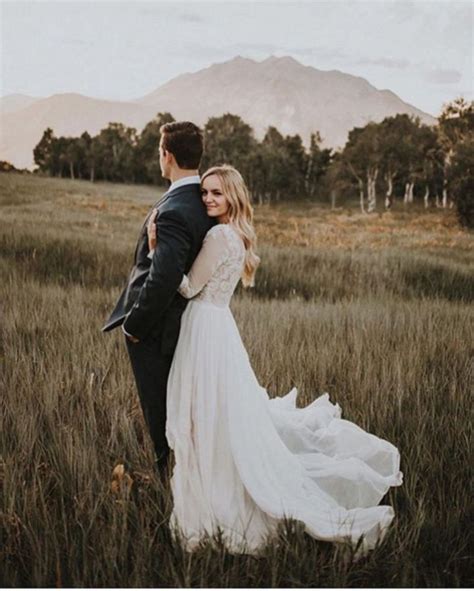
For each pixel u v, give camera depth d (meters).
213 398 2.59
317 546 2.54
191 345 2.62
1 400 3.50
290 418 3.47
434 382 4.06
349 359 4.45
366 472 2.88
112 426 3.17
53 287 6.80
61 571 2.33
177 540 2.46
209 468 2.58
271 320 5.43
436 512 2.76
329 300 7.21
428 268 8.84
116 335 4.76
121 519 2.51
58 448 2.95
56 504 2.66
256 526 2.61
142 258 2.76
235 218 2.70
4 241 8.85
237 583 2.30
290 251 9.91
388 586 2.39
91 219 12.45
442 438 3.36
